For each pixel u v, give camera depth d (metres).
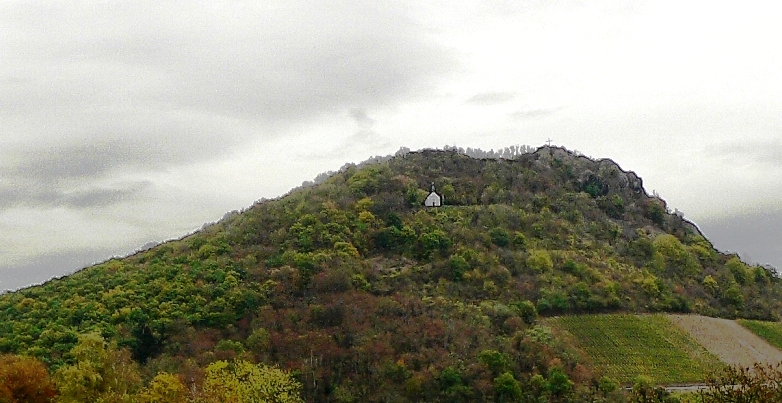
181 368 107.69
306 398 107.69
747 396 62.28
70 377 87.94
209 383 97.56
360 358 112.88
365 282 137.50
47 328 121.56
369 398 106.88
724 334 146.00
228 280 136.12
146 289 135.62
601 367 125.00
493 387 106.38
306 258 142.00
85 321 123.94
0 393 85.44
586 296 146.25
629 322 142.62
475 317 126.81
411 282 140.38
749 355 137.62
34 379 89.50
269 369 105.50
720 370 128.25
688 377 125.94
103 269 152.12
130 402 87.38
